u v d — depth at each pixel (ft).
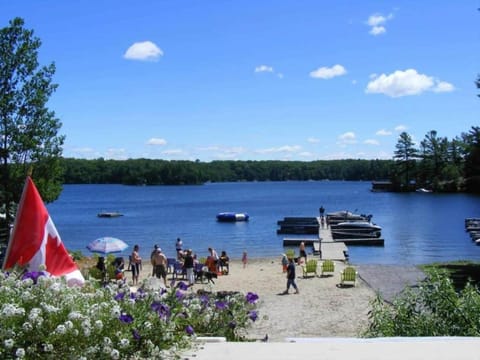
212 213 314.35
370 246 161.68
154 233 207.62
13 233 25.80
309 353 18.61
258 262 120.37
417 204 359.46
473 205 340.80
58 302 15.39
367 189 655.76
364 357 18.02
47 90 77.97
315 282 86.22
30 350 14.01
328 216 246.06
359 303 67.56
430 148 515.91
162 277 83.25
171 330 17.10
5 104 73.51
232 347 19.44
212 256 90.02
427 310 27.48
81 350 14.56
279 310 63.87
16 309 13.94
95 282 19.94
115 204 415.85
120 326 15.64
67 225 248.11
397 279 89.25
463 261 116.88
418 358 17.90
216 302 26.25
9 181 75.25
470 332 25.07
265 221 256.73
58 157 79.41
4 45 74.79
